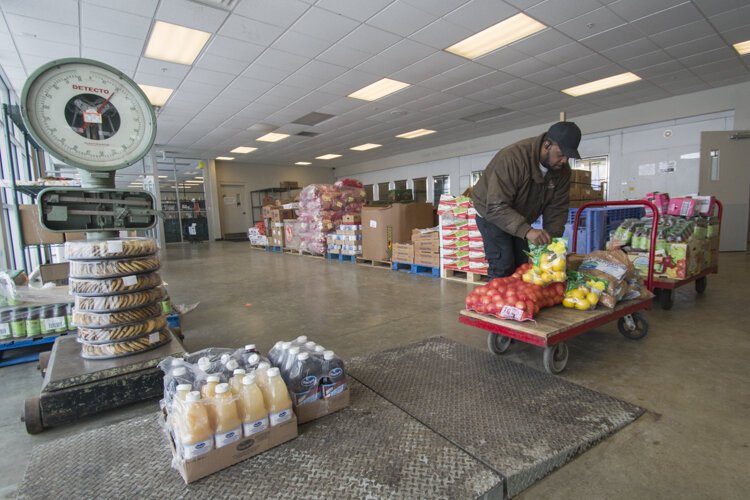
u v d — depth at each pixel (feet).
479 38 16.33
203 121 28.19
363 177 52.95
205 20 13.89
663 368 6.51
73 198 5.46
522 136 34.60
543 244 6.35
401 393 5.32
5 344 7.54
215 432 3.58
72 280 5.76
